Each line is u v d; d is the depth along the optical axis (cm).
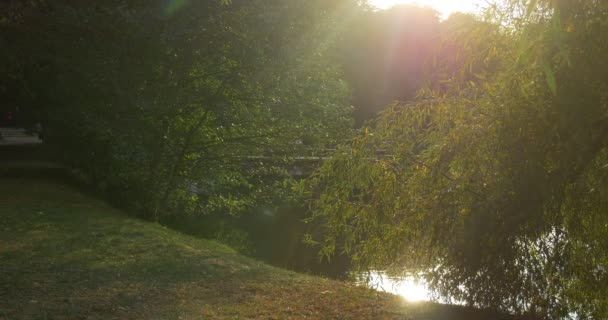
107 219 1238
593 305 606
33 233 1028
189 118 1485
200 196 1720
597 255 593
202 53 1383
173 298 684
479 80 641
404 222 655
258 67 1388
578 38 528
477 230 600
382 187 674
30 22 1623
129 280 763
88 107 1460
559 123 560
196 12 1377
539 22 530
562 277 604
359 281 830
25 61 1681
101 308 627
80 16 1416
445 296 668
